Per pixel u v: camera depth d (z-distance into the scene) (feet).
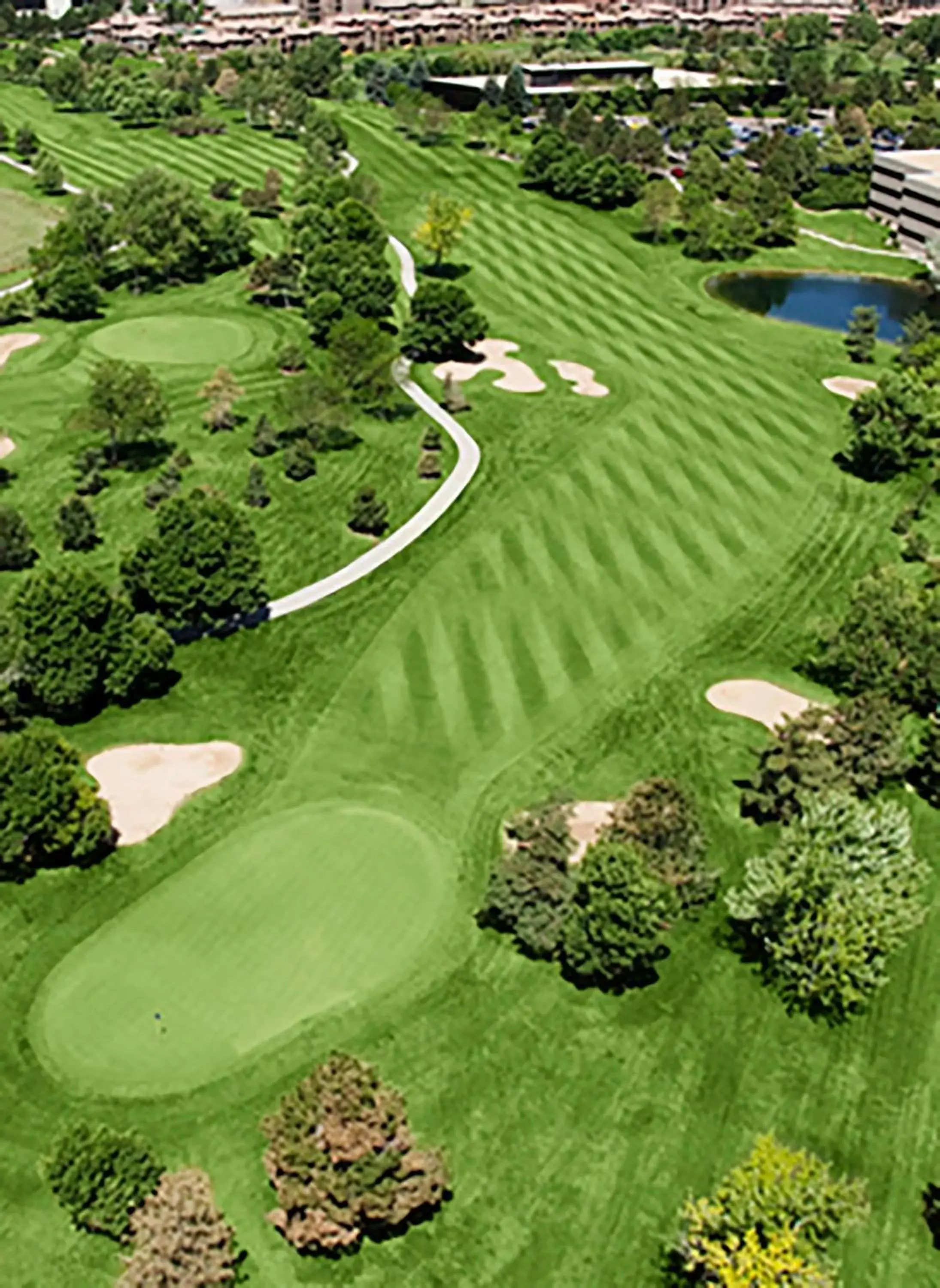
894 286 643.45
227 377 426.10
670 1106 200.54
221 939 229.04
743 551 374.63
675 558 367.45
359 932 230.68
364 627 325.83
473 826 258.16
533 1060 207.10
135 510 372.99
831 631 311.88
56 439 415.64
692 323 569.64
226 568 312.71
